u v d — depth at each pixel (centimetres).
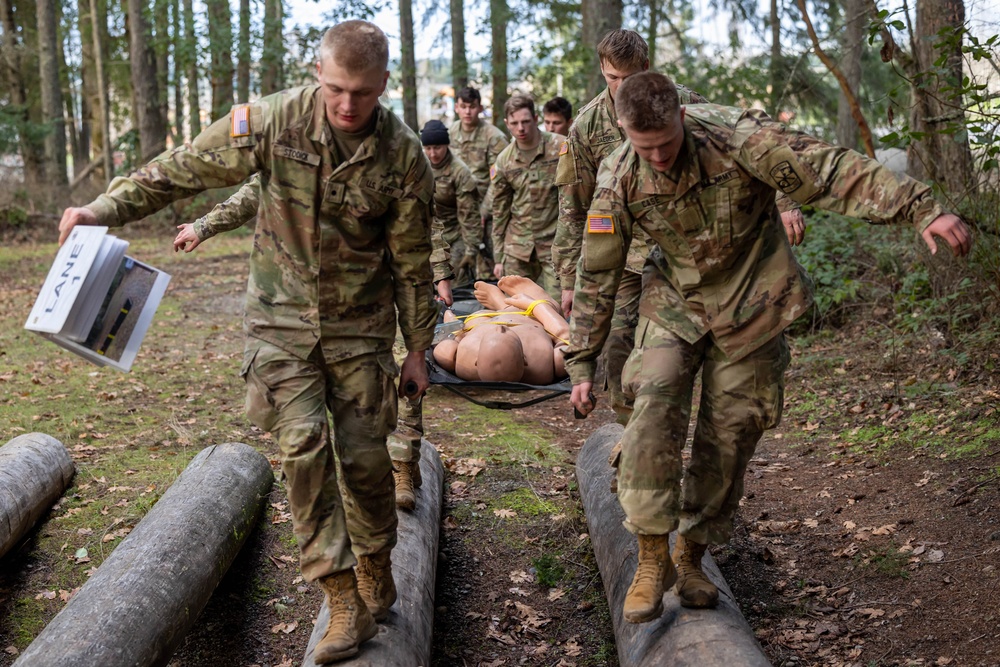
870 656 330
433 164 756
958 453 471
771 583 393
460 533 456
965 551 379
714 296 300
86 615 312
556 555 432
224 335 912
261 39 1864
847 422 565
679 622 300
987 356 577
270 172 280
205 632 381
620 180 294
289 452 280
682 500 339
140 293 284
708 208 288
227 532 399
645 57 382
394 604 328
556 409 660
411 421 408
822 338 734
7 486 436
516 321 470
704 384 311
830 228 794
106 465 530
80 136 3186
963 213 593
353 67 253
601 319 315
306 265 284
